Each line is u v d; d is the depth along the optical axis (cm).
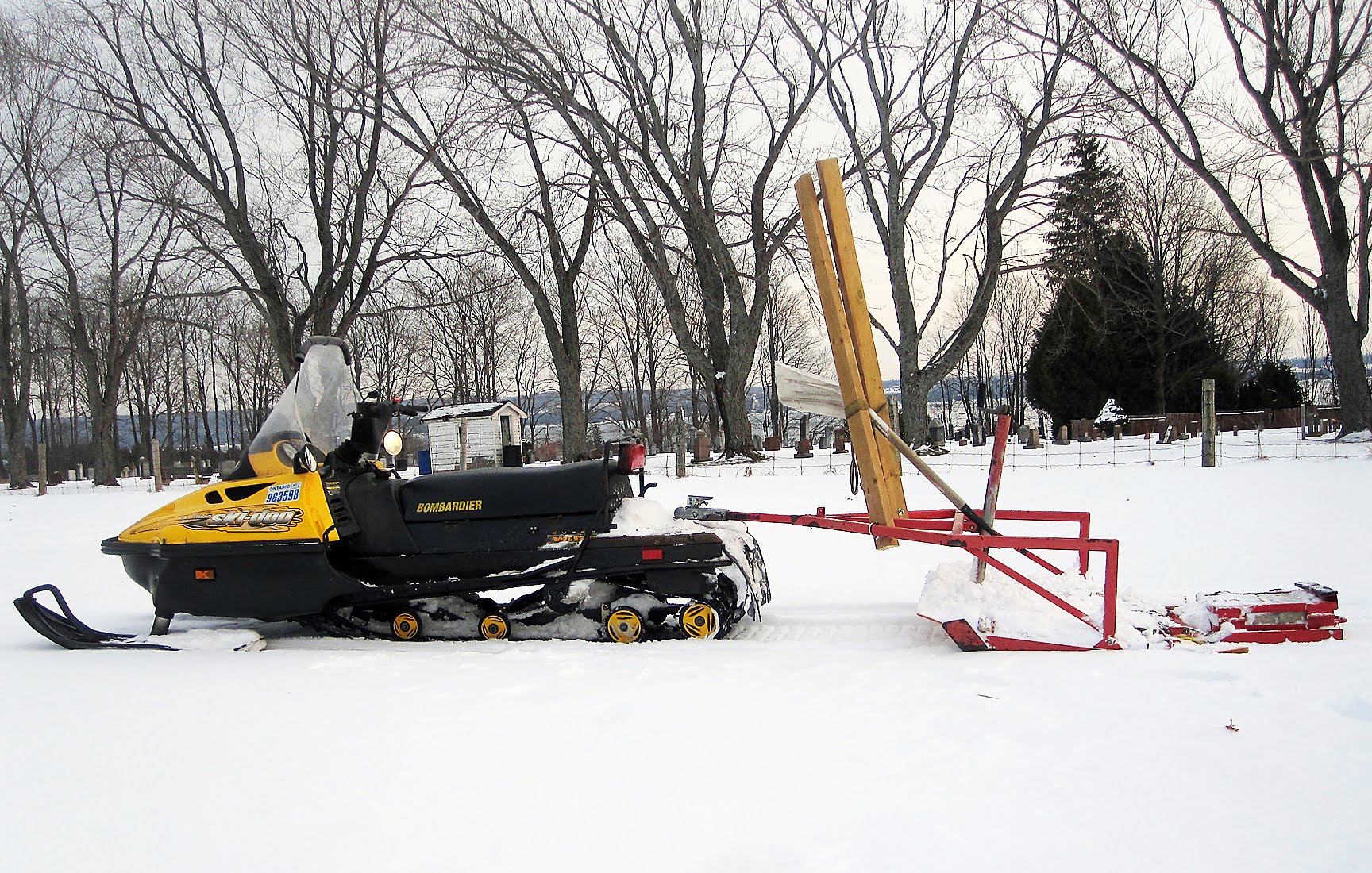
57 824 273
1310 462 1454
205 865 244
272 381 5250
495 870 238
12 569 933
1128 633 452
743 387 2367
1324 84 1758
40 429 6581
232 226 2503
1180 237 3519
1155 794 276
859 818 265
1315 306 1889
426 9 2144
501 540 543
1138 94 1975
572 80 2289
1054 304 3631
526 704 389
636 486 1609
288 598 548
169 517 559
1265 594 490
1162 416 2962
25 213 2950
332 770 313
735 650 486
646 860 241
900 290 2212
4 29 2405
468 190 2398
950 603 480
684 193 2284
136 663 488
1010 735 330
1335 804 266
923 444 2222
